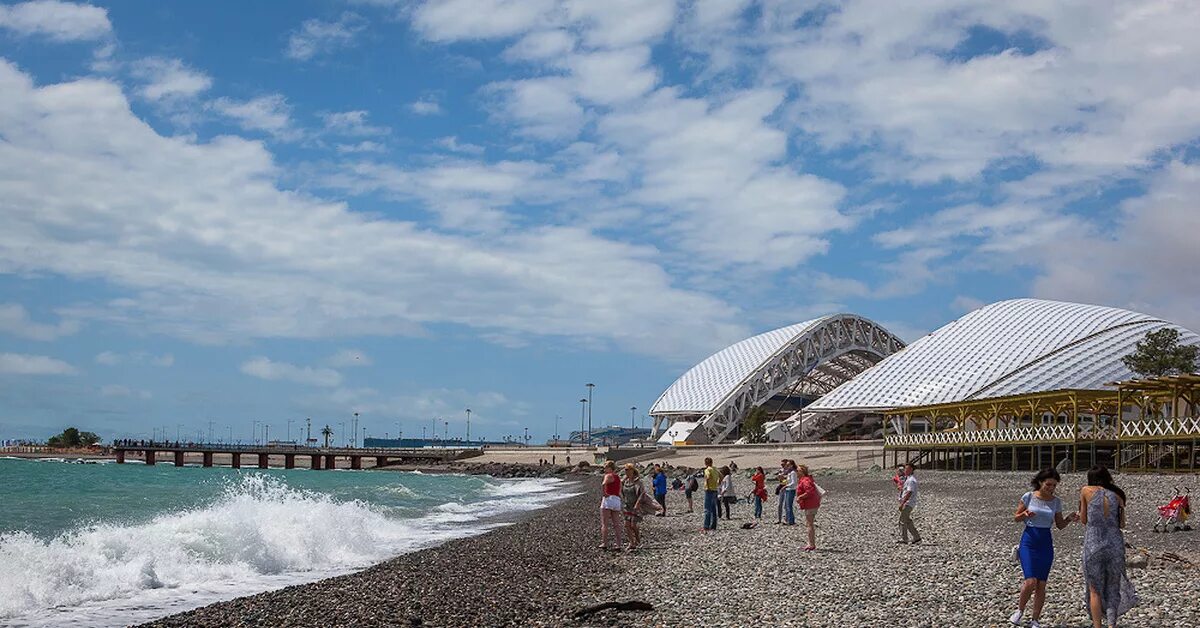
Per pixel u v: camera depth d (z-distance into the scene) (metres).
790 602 17.52
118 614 19.94
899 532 31.45
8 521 40.91
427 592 20.58
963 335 144.88
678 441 176.50
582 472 127.81
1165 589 16.84
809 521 26.59
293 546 30.30
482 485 100.00
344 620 17.31
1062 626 14.55
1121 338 129.25
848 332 195.00
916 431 135.00
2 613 19.78
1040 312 147.38
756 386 180.00
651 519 42.88
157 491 66.31
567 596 19.59
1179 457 68.75
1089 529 13.66
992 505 42.09
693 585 20.52
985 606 16.27
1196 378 62.19
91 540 28.00
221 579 25.20
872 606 16.69
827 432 150.00
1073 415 70.75
